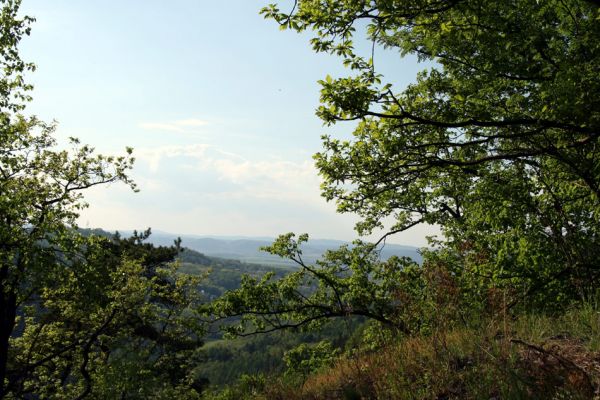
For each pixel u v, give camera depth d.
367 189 9.49
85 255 20.83
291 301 17.42
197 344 27.53
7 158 19.59
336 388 5.53
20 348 23.64
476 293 7.37
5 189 19.05
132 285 22.11
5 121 19.86
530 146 8.27
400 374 4.84
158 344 25.91
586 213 8.03
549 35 7.58
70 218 20.12
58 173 21.12
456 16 7.64
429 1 7.10
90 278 20.28
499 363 4.05
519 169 8.92
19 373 20.98
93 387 19.83
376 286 15.45
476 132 8.76
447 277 5.37
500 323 5.20
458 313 5.42
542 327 5.38
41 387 22.00
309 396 5.73
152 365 21.83
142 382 17.11
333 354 14.11
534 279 7.48
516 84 8.88
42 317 23.61
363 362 5.84
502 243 8.36
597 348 4.33
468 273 7.77
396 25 7.67
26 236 18.55
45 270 18.53
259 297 17.30
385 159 8.80
